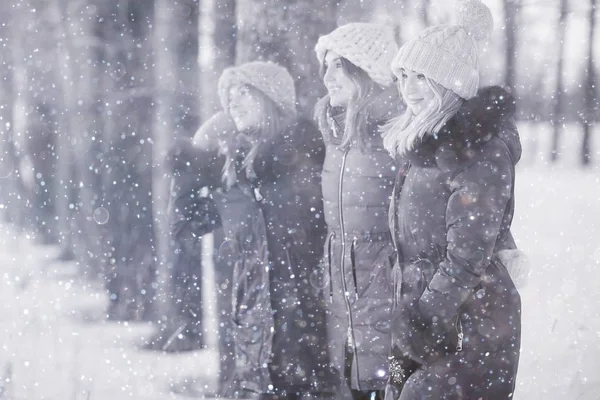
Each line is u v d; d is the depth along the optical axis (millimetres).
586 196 12117
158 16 7355
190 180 4988
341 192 4211
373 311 4152
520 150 3400
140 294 6633
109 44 7824
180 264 5730
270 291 4523
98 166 8203
